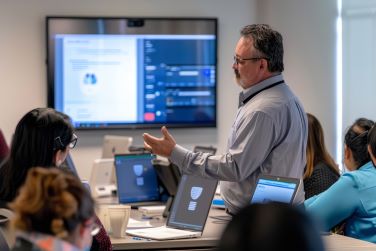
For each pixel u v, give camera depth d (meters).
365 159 3.53
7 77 6.59
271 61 3.46
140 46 6.74
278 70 3.50
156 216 4.16
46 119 2.76
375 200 3.35
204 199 3.50
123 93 6.75
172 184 4.46
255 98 3.46
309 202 3.49
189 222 3.50
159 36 6.77
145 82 6.78
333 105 6.60
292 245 1.00
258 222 1.01
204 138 7.02
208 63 6.89
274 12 6.76
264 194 3.20
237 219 1.03
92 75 6.68
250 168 3.35
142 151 5.30
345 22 6.46
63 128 2.80
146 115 6.82
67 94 6.64
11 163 2.73
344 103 6.48
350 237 3.33
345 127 6.45
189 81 6.87
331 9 6.57
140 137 6.88
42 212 1.61
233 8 7.00
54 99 6.61
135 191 4.71
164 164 4.58
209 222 3.79
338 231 3.49
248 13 7.03
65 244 1.61
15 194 2.70
